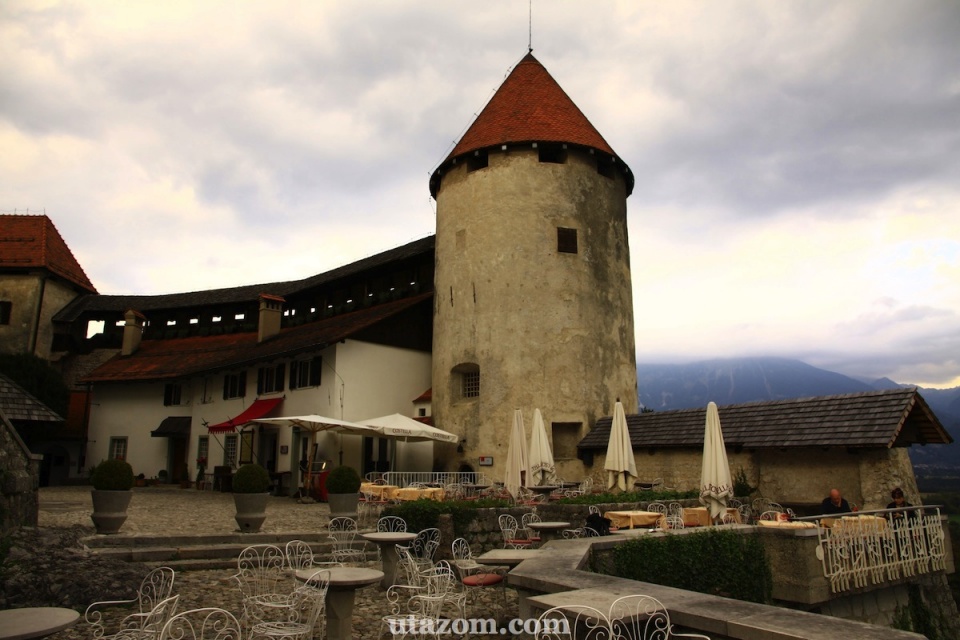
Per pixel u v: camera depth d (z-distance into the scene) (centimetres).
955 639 1358
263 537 1309
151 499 2389
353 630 820
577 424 2505
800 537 1089
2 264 3916
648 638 600
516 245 2608
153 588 807
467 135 2856
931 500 4591
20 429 3434
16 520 1100
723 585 1028
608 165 2870
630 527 1317
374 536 1027
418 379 2958
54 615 526
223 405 3347
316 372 2756
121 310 4172
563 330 2548
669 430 2080
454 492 2000
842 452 1588
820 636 455
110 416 3762
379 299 3262
